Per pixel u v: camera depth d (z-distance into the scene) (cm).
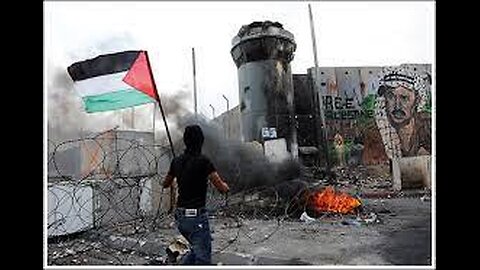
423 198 1030
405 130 1588
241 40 855
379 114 1590
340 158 1546
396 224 682
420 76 1609
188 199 397
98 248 563
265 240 586
